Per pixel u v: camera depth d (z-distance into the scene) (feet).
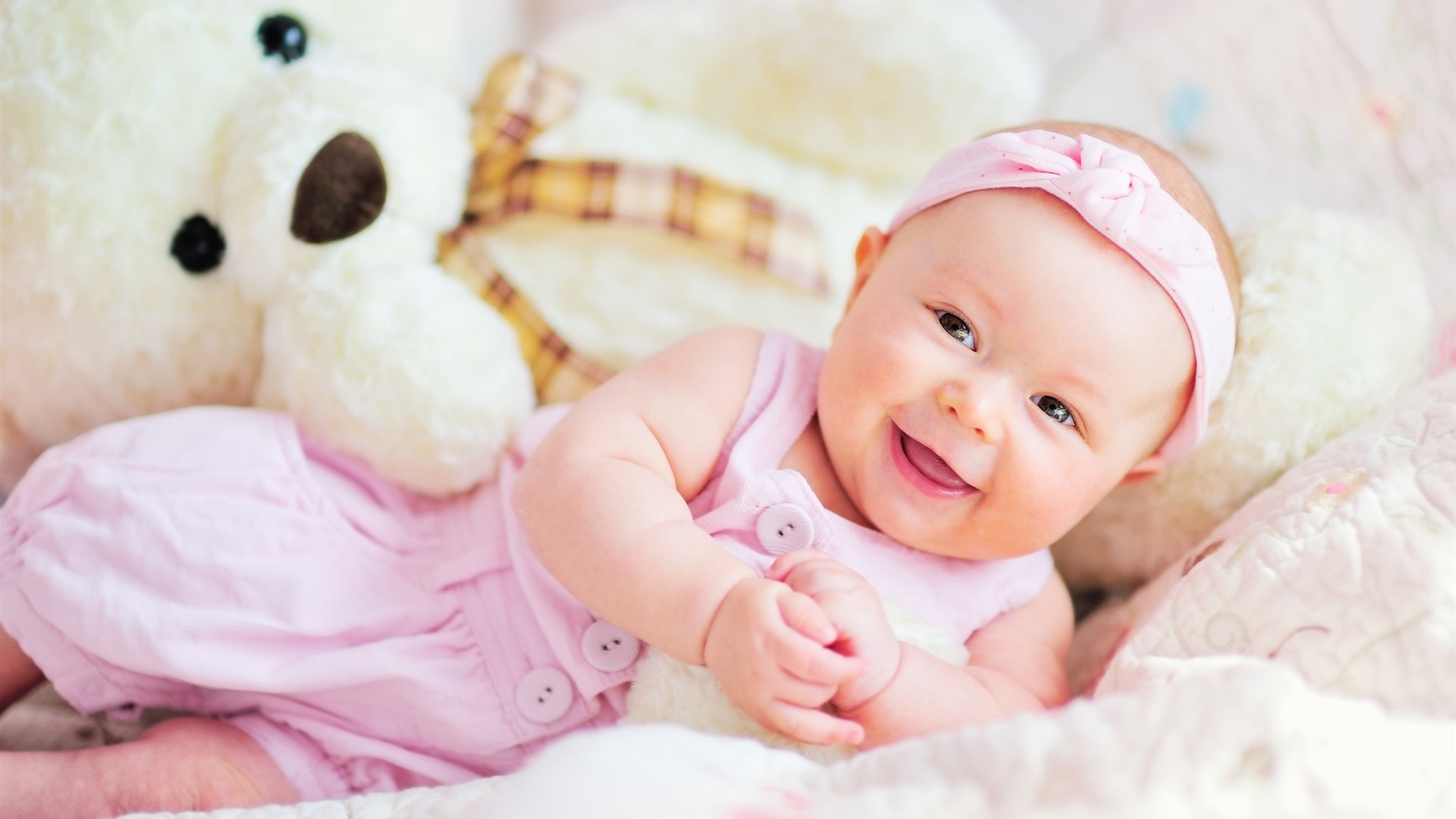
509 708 3.47
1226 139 5.35
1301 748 2.03
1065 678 3.83
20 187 3.56
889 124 4.73
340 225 3.75
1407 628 2.68
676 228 4.46
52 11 3.55
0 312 3.68
